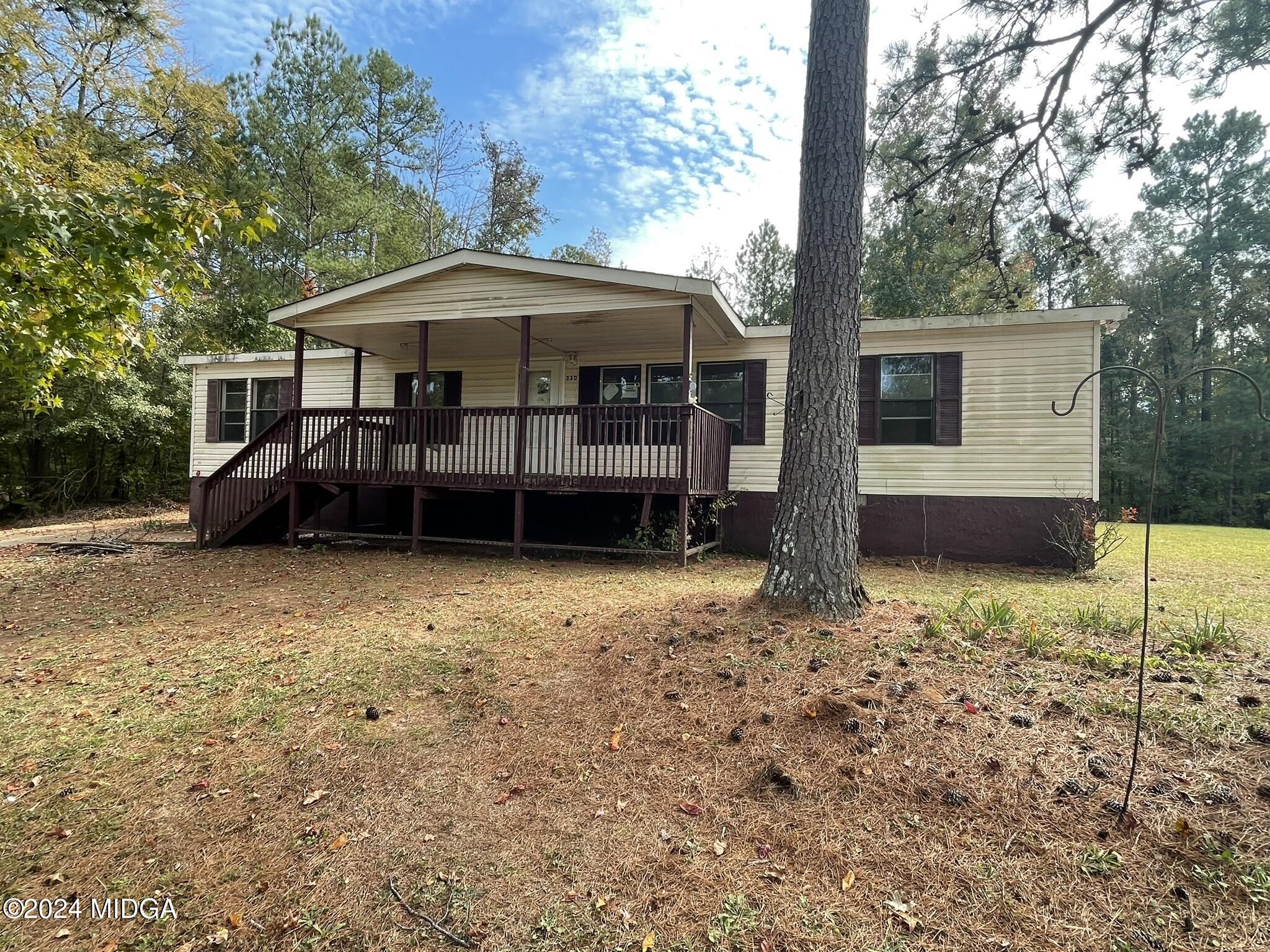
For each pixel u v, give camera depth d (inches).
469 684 153.0
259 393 541.3
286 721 137.1
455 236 1096.8
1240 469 892.6
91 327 187.0
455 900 84.3
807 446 175.5
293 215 897.5
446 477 359.6
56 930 81.4
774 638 154.5
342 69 937.5
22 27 500.7
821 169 180.5
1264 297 871.7
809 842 91.4
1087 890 79.1
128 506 753.0
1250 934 71.3
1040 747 106.0
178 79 668.7
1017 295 350.9
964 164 313.7
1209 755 100.8
